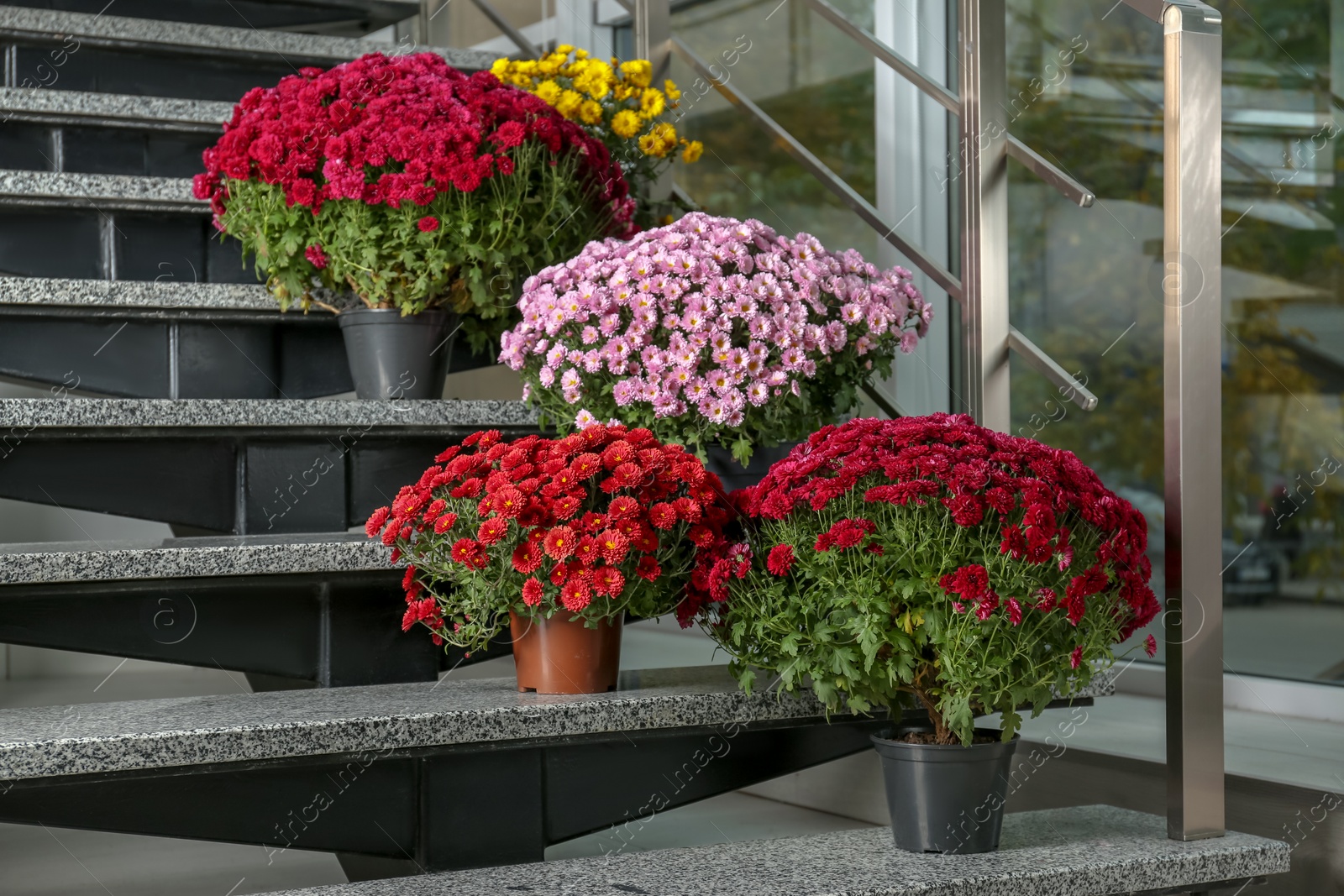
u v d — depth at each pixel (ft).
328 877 6.89
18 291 6.82
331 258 7.21
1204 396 5.30
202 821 4.86
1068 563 4.90
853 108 10.08
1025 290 9.31
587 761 5.46
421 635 6.10
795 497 5.22
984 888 4.81
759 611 5.22
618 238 8.25
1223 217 7.99
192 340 7.48
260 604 5.83
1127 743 6.73
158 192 7.69
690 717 5.45
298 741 4.81
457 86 7.43
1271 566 7.66
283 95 7.38
